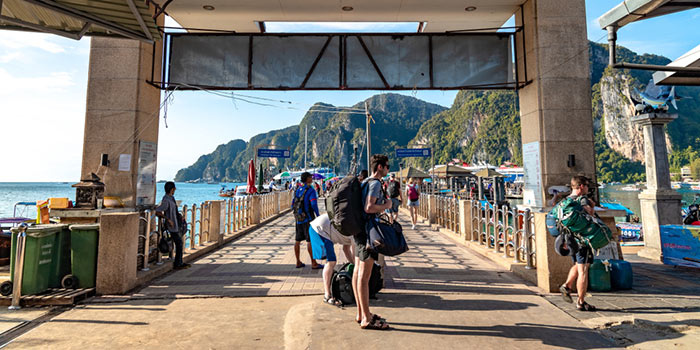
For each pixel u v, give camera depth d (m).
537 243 5.15
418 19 7.94
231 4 7.08
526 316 3.84
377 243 3.28
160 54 7.22
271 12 7.52
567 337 3.28
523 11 7.26
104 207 5.68
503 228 6.88
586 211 4.14
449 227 11.56
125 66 6.41
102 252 4.82
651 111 7.96
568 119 6.61
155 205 6.68
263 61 7.59
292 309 4.13
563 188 6.37
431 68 7.58
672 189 7.79
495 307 4.15
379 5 7.21
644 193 8.06
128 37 4.50
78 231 4.85
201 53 7.50
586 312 3.99
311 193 6.40
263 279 5.63
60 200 5.38
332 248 4.46
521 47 7.35
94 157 6.26
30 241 4.48
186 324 3.71
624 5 4.24
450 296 4.62
